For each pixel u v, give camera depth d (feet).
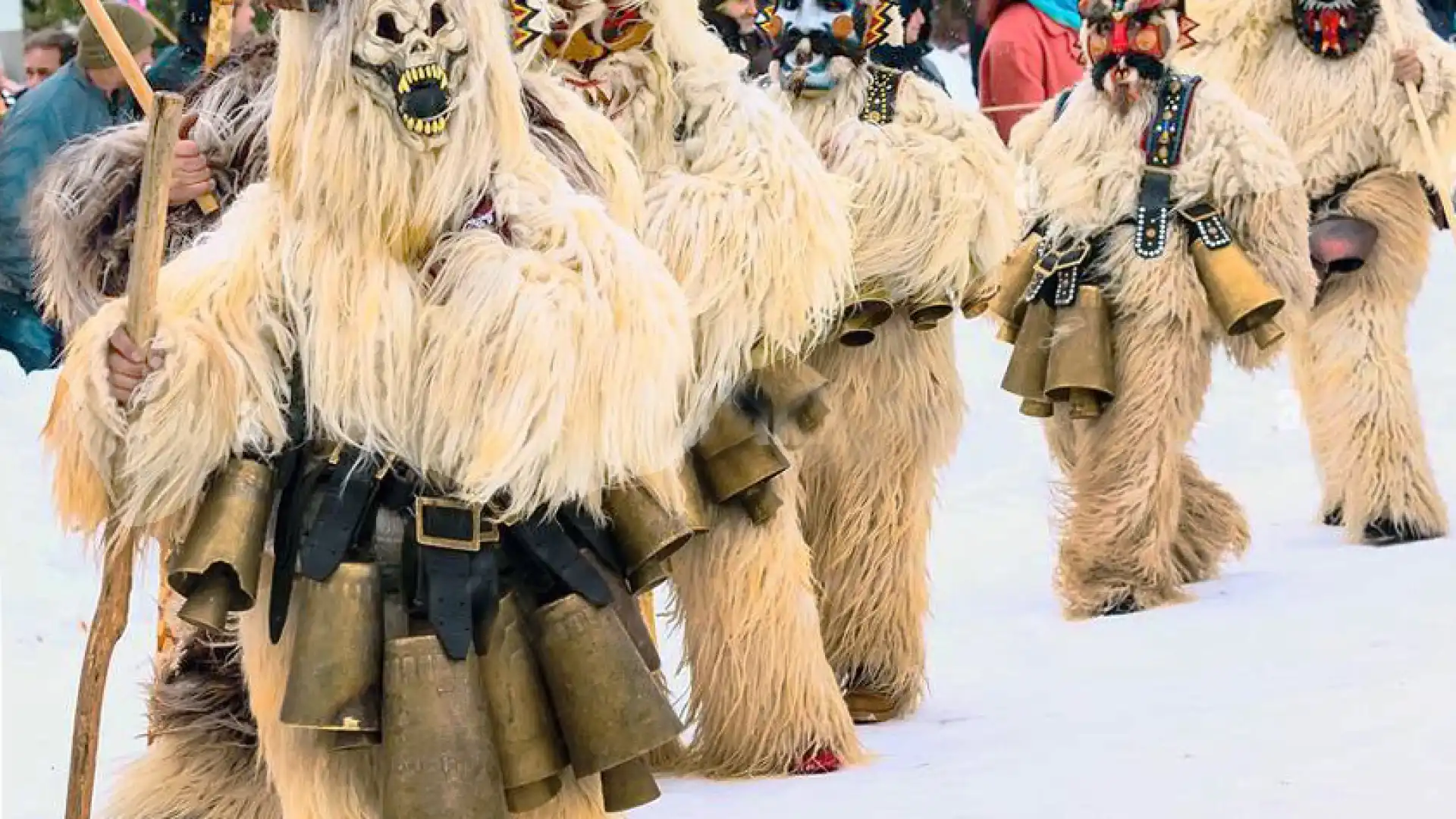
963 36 75.41
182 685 20.44
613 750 15.97
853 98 26.78
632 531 16.81
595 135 18.12
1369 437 38.06
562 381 15.66
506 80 16.20
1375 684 25.48
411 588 15.93
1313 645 28.89
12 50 51.49
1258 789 20.93
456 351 15.67
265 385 15.84
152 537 16.16
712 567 23.93
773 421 23.59
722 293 22.39
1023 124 34.81
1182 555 35.24
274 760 16.40
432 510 15.87
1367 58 37.91
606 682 16.03
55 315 21.43
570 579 16.19
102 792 23.45
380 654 15.81
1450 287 59.77
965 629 33.32
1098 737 24.27
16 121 39.06
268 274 16.08
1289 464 46.70
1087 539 33.94
